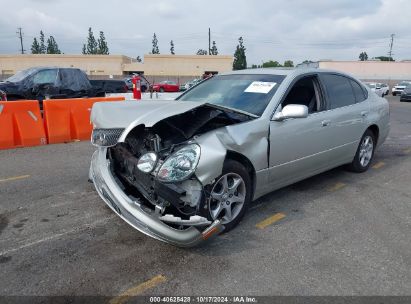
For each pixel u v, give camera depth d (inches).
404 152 293.1
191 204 122.4
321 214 164.1
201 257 126.9
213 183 129.0
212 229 120.7
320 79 187.0
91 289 109.1
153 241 137.0
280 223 154.1
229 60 2479.1
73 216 158.1
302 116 148.4
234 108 159.6
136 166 129.6
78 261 123.4
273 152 152.8
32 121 295.0
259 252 130.9
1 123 280.8
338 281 115.0
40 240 137.2
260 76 178.7
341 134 193.0
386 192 194.4
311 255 129.7
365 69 2315.5
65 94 482.0
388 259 128.1
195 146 121.8
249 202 148.9
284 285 112.6
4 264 121.3
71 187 194.1
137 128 135.8
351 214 165.0
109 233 143.0
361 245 137.4
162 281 113.3
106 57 2418.8
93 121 152.3
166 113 129.9
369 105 218.4
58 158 255.1
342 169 232.4
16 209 165.2
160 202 122.3
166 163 119.2
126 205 125.4
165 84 1504.7
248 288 110.8
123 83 724.7
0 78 2042.3
